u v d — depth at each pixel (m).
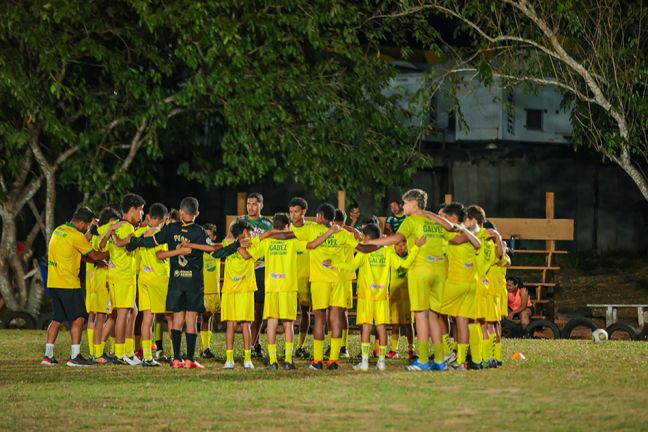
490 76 42.62
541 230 39.25
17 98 38.38
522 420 16.06
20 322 39.66
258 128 42.25
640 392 18.78
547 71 43.72
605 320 39.69
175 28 39.31
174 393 19.38
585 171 54.41
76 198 49.53
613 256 53.78
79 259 25.44
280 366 24.84
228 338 24.50
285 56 42.50
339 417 16.58
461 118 44.44
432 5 42.91
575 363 23.91
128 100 42.06
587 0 41.75
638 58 41.22
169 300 24.52
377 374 22.22
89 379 22.09
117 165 42.09
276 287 24.06
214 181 45.16
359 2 47.03
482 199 53.97
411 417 16.45
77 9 38.50
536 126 54.75
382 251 23.84
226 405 17.89
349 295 24.53
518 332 35.00
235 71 41.12
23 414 17.22
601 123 43.97
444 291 22.95
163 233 24.55
